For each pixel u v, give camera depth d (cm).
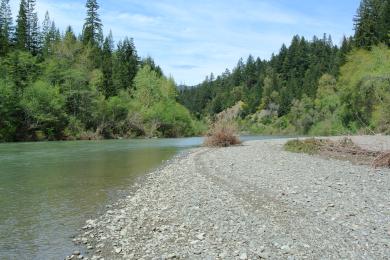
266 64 17588
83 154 3606
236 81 17838
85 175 2303
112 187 1933
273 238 1074
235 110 15075
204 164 2619
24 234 1182
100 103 7838
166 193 1733
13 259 981
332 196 1520
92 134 7356
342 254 949
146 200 1620
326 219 1230
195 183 1923
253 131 12606
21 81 6744
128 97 9381
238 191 1678
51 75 7531
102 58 10494
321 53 15762
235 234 1118
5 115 5834
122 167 2670
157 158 3266
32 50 8919
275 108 13350
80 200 1642
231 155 3114
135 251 1024
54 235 1173
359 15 8788
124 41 12381
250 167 2352
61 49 9219
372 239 1044
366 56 6562
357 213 1285
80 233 1192
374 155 2705
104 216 1388
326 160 2652
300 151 3281
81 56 9350
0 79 6241
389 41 7062
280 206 1405
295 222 1210
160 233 1166
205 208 1416
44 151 3888
